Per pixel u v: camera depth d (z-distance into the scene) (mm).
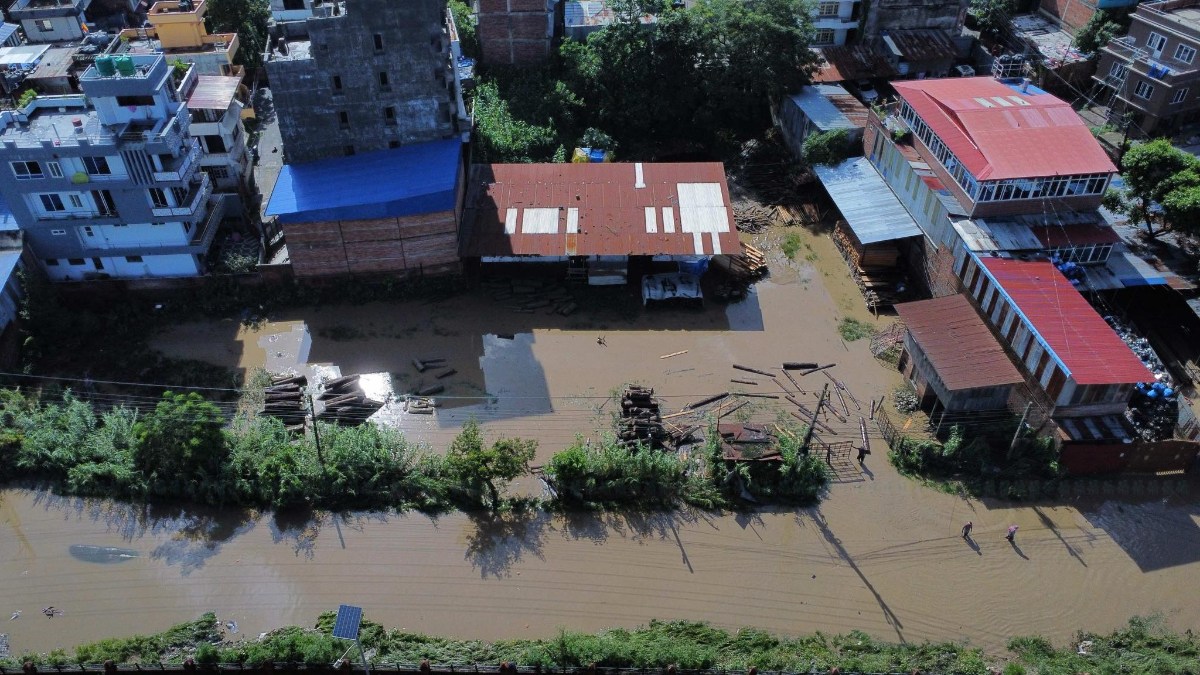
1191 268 54094
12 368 50875
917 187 58531
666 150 73562
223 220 61250
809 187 67938
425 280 58656
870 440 48469
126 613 39781
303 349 54062
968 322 50281
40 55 71250
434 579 41562
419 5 54000
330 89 56562
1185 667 37125
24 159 50062
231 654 36875
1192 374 51500
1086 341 45406
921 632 39375
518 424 49344
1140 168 55594
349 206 54531
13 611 39781
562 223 58656
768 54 69875
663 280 58344
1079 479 46031
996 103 58250
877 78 79500
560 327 56219
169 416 44562
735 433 46625
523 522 44250
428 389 51375
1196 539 43469
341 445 45344
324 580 41406
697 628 39344
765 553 42875
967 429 47469
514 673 36844
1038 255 51438
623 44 71312
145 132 51188
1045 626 39625
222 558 42312
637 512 44719
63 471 45656
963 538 43531
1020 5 88625
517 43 75375
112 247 55000
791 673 36438
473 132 64938
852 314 57875
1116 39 74188
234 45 74500
